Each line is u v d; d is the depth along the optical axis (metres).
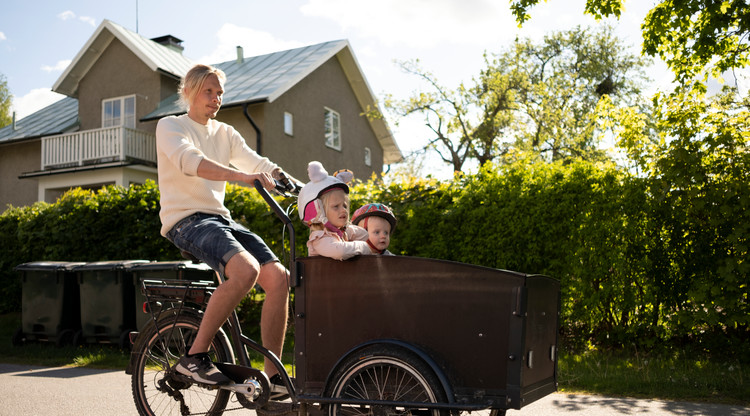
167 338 3.70
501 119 27.53
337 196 3.31
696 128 6.60
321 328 3.14
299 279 3.20
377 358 2.98
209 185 3.58
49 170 20.84
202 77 3.59
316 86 23.61
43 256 10.27
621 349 6.91
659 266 6.67
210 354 3.71
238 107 19.94
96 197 9.84
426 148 28.59
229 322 3.55
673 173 6.51
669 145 6.71
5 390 5.36
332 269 3.14
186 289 3.67
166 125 3.49
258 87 21.03
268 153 20.27
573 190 7.03
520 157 7.71
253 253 3.48
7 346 8.05
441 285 2.92
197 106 3.61
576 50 30.88
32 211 10.59
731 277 6.23
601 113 7.13
